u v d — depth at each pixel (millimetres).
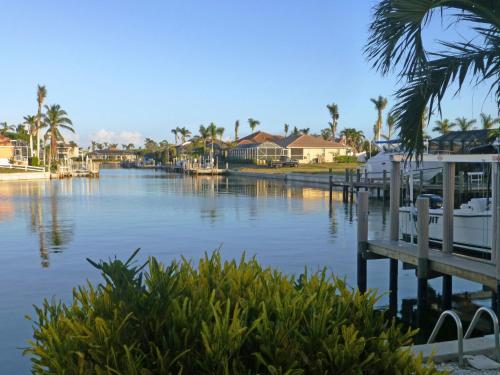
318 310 3410
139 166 172500
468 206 17562
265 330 3088
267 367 2945
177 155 159375
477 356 6590
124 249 21391
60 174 90562
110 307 3305
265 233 25938
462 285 14852
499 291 9336
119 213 35406
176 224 29547
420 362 3281
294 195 52281
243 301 3381
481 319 11711
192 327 3080
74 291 3686
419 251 11578
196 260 19094
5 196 50500
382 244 13422
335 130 130750
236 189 61719
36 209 38219
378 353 3279
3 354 9406
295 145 109438
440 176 33938
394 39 6551
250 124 155750
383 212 34500
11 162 95188
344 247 21672
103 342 3053
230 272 3936
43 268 17266
